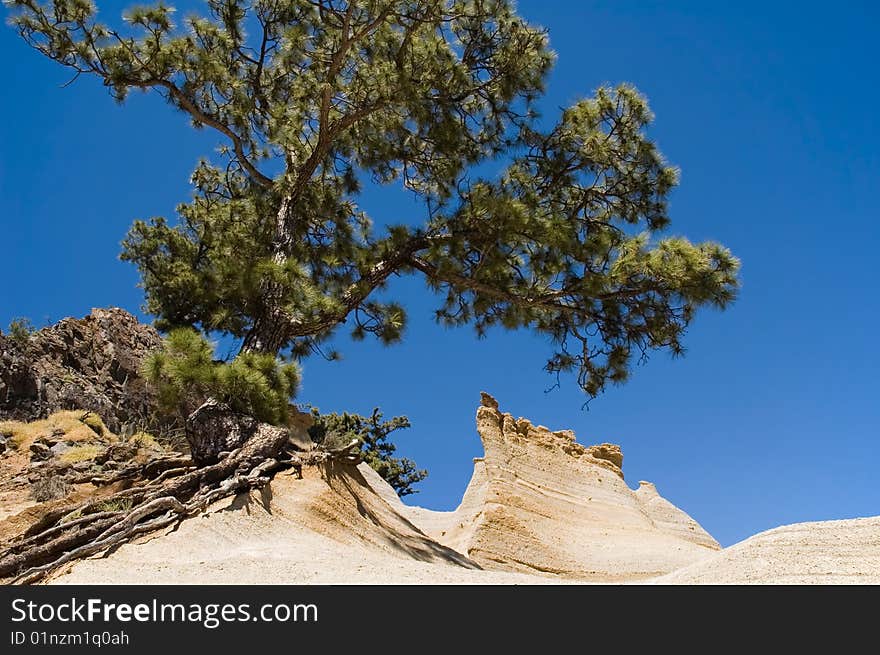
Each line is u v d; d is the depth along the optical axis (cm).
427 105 2038
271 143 2184
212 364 1526
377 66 1964
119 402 2542
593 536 3225
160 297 2417
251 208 2291
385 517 1784
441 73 2022
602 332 1978
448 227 1991
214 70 2033
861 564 961
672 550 3095
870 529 1042
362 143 2211
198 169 2675
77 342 2677
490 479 3300
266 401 1563
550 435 3819
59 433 2100
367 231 2384
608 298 1895
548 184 2092
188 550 1185
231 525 1300
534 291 1975
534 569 2755
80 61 1897
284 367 1608
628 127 2039
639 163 2059
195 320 2414
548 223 1825
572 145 2058
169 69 2002
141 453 1914
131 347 2866
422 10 1912
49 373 2412
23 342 2452
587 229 2080
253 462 1520
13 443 2022
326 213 2281
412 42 1978
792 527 1118
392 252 2036
